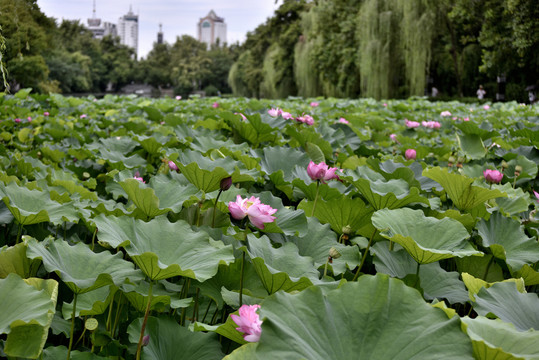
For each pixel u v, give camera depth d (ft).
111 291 5.22
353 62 92.63
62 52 206.59
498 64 73.61
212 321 5.87
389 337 3.94
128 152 13.61
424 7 72.13
